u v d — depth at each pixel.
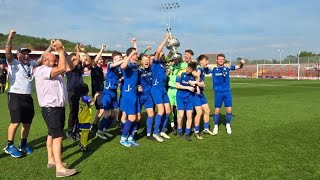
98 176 5.03
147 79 7.48
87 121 6.45
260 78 45.28
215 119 8.21
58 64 5.03
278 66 50.59
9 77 6.10
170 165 5.52
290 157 5.90
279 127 8.67
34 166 5.56
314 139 7.26
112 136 7.90
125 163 5.66
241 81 36.19
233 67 8.30
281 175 4.98
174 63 8.84
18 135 7.95
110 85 7.80
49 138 5.45
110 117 7.87
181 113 7.74
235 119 10.12
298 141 7.09
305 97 16.97
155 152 6.37
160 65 7.71
